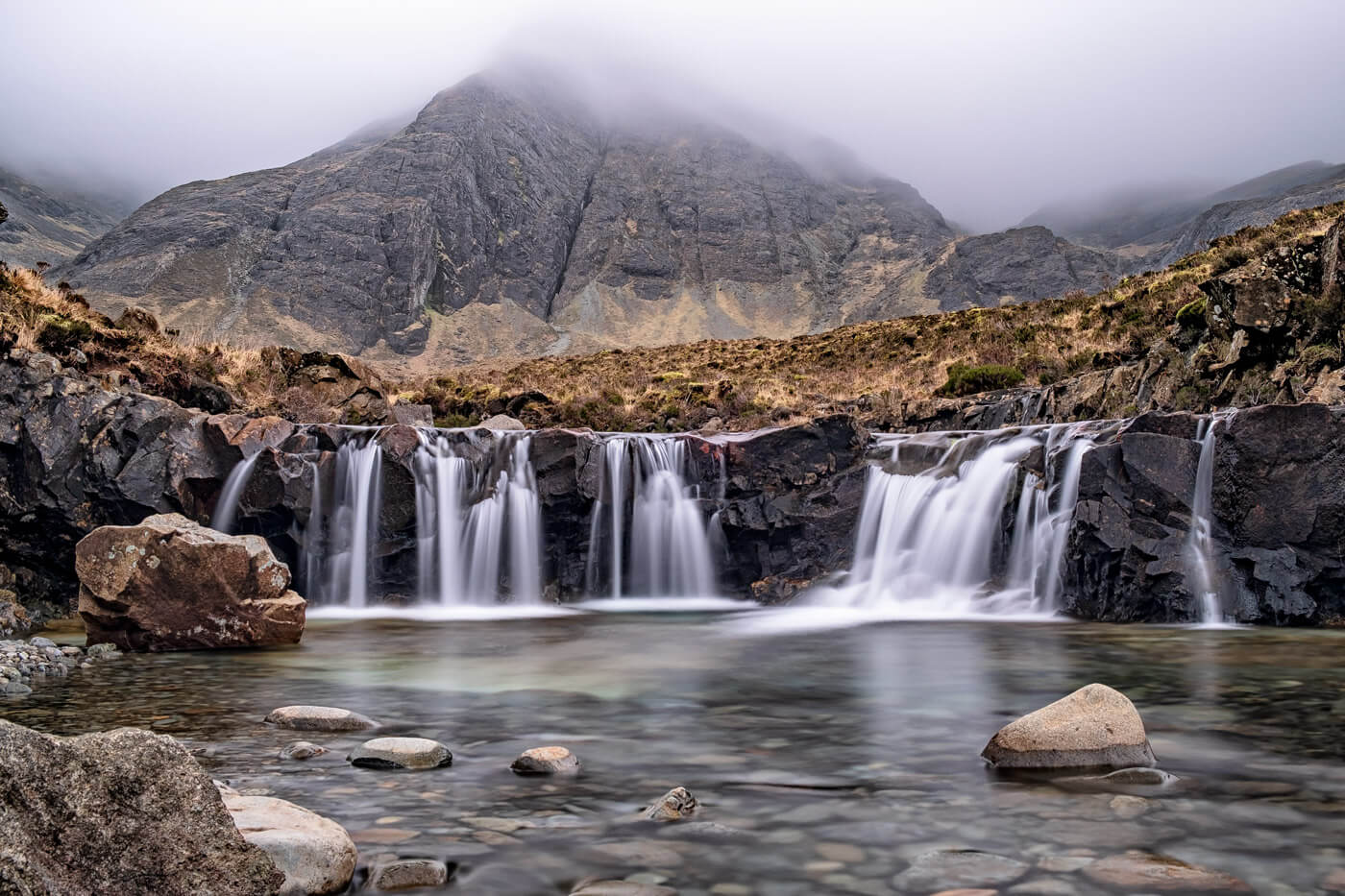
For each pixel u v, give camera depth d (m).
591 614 23.14
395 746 7.64
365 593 24.23
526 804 6.48
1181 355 27.05
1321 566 17.89
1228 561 18.69
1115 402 28.80
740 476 27.09
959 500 23.95
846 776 7.26
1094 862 5.31
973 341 48.53
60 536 21.05
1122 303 43.47
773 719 9.59
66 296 30.06
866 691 11.35
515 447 26.28
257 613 15.98
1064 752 7.50
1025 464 23.08
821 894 4.88
